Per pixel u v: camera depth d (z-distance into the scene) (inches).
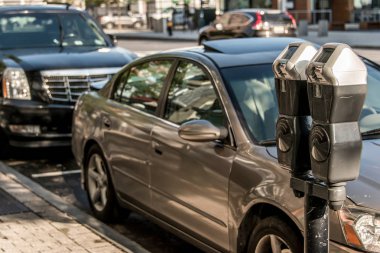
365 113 216.4
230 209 197.9
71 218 276.1
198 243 217.6
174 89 240.8
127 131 254.4
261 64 226.2
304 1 1889.8
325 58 128.2
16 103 399.2
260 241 187.5
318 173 133.5
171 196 227.5
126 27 2342.5
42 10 475.2
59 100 405.4
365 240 163.2
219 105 214.7
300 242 174.9
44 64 408.2
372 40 1235.2
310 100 132.3
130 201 256.2
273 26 1163.3
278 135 142.4
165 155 229.1
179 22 1982.0
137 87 264.2
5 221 271.1
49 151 433.1
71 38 463.8
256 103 211.9
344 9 1841.8
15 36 457.1
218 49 241.4
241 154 198.5
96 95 293.3
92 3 2338.8
